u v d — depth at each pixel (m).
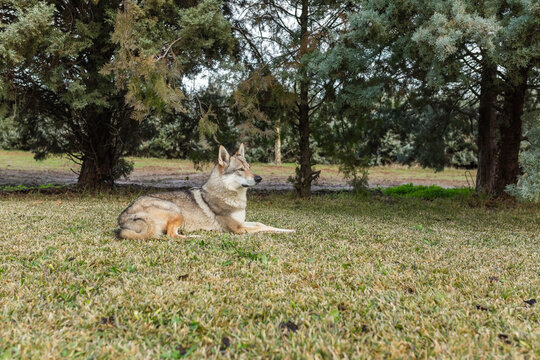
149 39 7.84
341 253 4.08
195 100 11.26
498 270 3.57
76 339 2.05
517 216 8.46
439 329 2.25
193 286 2.88
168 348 2.00
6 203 8.34
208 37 8.98
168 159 30.44
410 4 6.80
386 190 15.14
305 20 10.51
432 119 14.66
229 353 1.93
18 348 1.89
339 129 11.07
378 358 1.88
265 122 10.52
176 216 4.81
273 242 4.57
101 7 9.38
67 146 12.37
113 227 5.37
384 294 2.79
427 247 4.61
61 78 8.69
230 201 5.19
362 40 7.32
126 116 11.43
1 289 2.68
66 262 3.41
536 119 8.91
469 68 8.16
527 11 6.22
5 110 9.21
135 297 2.62
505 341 2.11
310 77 8.91
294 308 2.51
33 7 7.55
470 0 6.82
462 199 11.28
